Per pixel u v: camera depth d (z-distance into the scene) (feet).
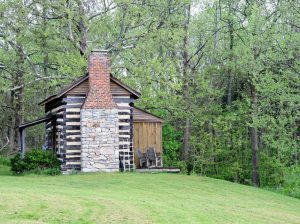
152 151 105.91
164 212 53.88
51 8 115.75
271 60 113.91
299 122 118.32
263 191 88.74
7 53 123.13
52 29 116.88
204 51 143.23
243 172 132.16
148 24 121.90
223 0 137.08
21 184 71.92
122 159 96.68
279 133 111.86
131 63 121.90
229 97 142.31
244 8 130.11
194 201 66.59
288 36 109.91
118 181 80.12
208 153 133.08
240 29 126.41
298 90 108.37
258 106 121.70
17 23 113.50
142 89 115.85
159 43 121.70
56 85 125.49
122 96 97.81
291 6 111.65
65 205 51.90
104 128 94.07
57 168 93.56
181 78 128.47
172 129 139.85
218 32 149.18
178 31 120.37
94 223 46.47
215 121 130.62
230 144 135.85
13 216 46.52
